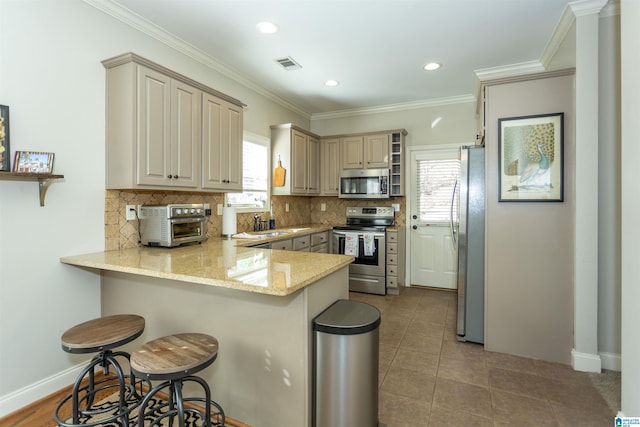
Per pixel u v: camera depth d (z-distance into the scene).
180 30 2.65
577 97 2.26
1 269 1.80
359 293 4.34
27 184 1.90
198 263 1.84
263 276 1.52
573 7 2.27
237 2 2.28
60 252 2.04
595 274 2.27
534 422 1.78
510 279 2.57
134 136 2.13
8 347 1.83
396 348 2.69
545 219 2.45
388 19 2.51
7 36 1.79
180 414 1.29
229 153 2.96
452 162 4.45
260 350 1.65
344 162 4.73
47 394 2.00
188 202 2.98
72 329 1.57
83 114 2.14
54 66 1.99
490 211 2.61
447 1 2.28
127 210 2.44
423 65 3.35
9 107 1.79
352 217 4.91
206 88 2.67
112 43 2.31
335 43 2.88
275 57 3.15
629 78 1.57
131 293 2.09
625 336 1.61
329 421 1.52
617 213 2.27
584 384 2.14
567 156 2.37
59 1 2.01
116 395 2.03
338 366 1.49
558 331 2.44
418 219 4.65
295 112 4.84
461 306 2.82
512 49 3.02
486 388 2.11
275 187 4.23
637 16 1.50
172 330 1.92
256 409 1.67
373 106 4.77
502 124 2.53
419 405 1.93
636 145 1.51
